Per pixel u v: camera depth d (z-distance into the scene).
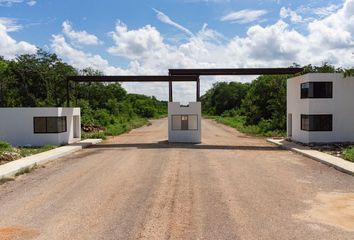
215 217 9.10
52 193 11.72
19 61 42.28
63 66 44.31
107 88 62.31
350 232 8.03
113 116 54.88
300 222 8.70
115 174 15.05
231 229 8.23
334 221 8.78
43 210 9.78
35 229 8.29
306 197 11.08
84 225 8.54
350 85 24.88
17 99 40.56
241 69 27.47
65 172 15.67
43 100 42.22
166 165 17.36
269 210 9.70
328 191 11.86
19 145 26.27
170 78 28.38
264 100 47.19
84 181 13.63
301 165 17.27
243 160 19.00
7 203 10.51
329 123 24.94
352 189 12.14
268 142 29.09
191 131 28.52
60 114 26.58
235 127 48.47
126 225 8.52
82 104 47.69
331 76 24.81
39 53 43.56
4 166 16.20
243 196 11.23
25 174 15.21
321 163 17.84
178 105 28.36
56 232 8.09
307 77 24.95
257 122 47.31
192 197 11.11
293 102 28.38
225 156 20.59
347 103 24.89
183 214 9.36
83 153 22.56
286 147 24.20
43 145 26.09
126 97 83.75
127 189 12.22
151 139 32.06
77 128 31.02
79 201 10.70
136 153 22.08
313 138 24.86
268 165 17.30
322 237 7.73
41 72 41.88
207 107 110.56
